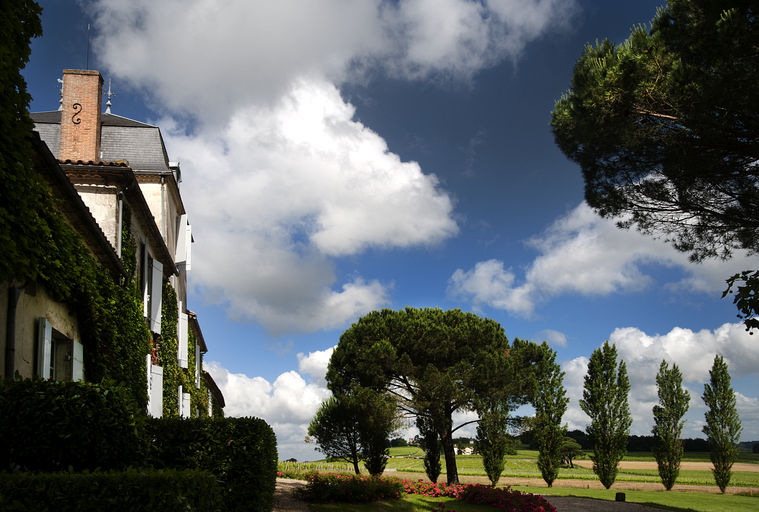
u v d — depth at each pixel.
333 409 29.58
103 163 13.18
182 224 22.36
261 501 9.17
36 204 7.88
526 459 87.00
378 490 20.83
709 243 12.73
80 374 9.95
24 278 7.78
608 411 38.28
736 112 9.56
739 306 7.91
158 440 8.89
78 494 4.43
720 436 39.72
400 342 29.50
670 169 11.48
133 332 13.16
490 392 28.41
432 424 29.36
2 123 6.76
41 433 5.96
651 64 10.49
